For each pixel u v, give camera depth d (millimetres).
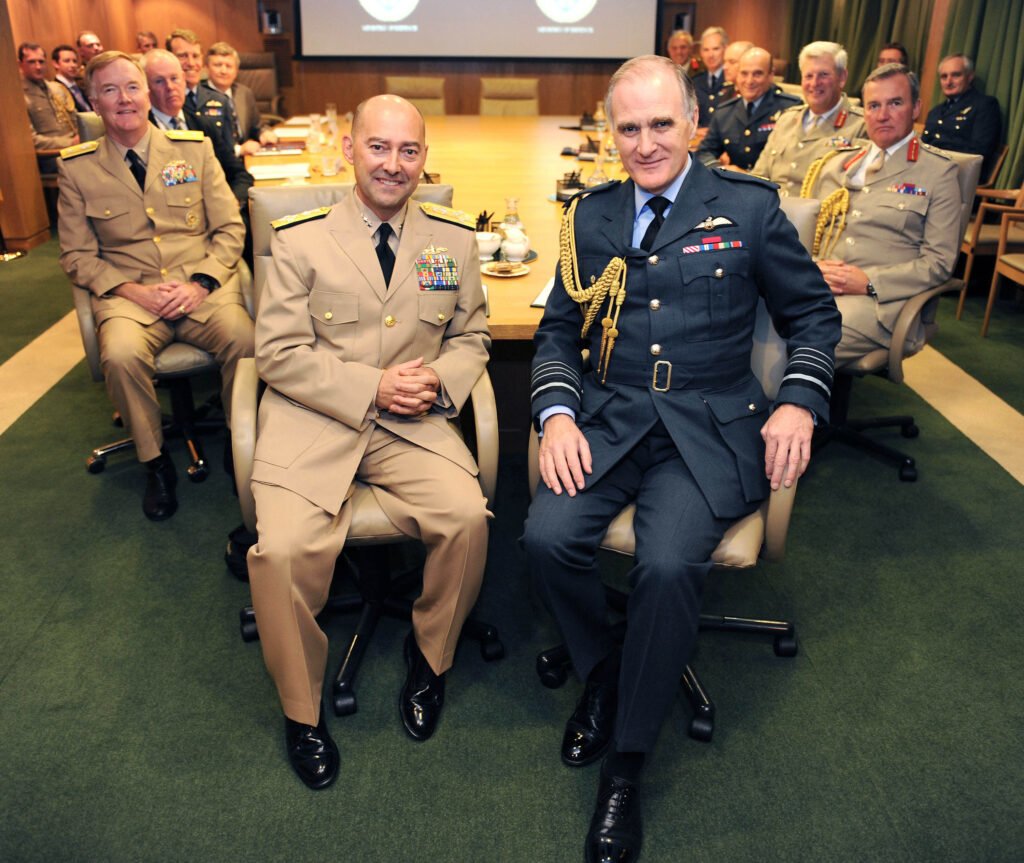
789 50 9133
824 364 1656
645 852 1519
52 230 5824
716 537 1593
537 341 1861
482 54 8883
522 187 3689
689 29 9188
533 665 1968
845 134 3396
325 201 2055
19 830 1542
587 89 9078
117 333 2443
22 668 1927
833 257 2861
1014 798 1614
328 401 1748
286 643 1613
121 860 1492
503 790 1643
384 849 1521
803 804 1608
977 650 2000
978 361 3678
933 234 2654
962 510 2561
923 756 1711
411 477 1750
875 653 1994
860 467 2803
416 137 1734
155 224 2633
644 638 1521
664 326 1692
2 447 2900
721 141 4617
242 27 9094
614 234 1728
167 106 3512
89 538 2406
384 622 2096
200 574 2264
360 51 8836
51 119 6012
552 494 1683
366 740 1750
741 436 1687
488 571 2303
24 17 6426
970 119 4887
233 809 1594
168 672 1927
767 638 2041
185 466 2809
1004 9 4832
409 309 1836
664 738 1764
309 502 1665
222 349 2551
